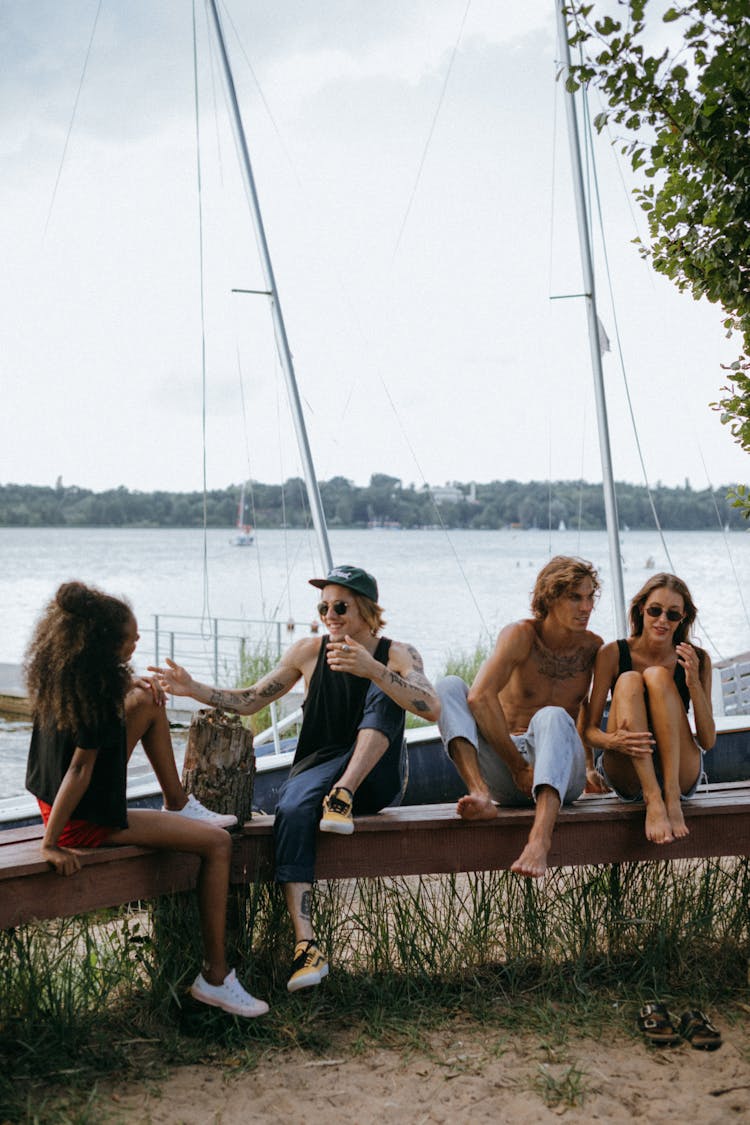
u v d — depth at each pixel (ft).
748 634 95.91
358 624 13.43
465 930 13.44
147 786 20.24
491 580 205.98
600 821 13.14
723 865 16.19
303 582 208.44
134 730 11.92
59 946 11.96
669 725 13.04
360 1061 11.12
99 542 482.69
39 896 10.89
